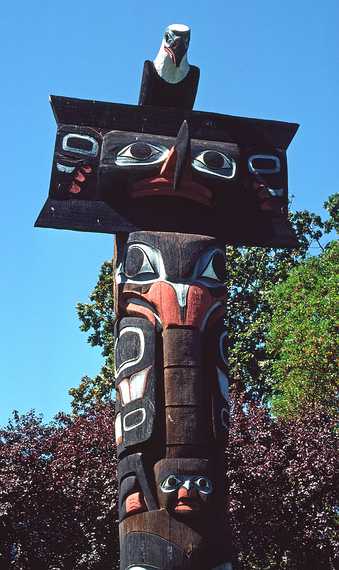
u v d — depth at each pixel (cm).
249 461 1606
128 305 809
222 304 822
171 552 682
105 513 1569
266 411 1784
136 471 721
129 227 842
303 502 1593
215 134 911
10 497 1585
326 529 1555
